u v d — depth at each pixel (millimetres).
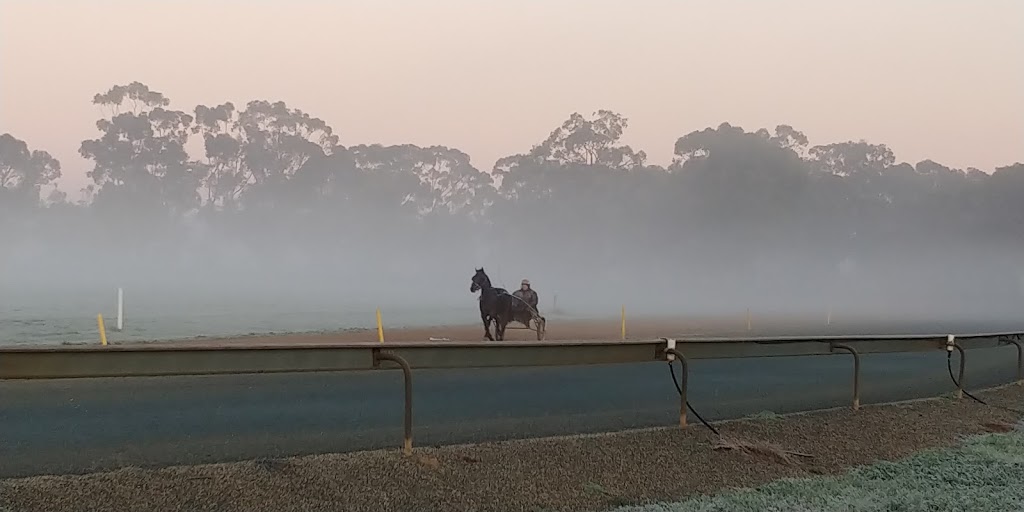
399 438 8805
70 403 10633
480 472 6922
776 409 11703
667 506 6398
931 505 6707
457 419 10273
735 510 6375
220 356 6816
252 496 5980
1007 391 14297
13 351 6176
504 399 12203
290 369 7031
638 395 13062
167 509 5637
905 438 9609
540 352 8250
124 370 6520
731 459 8016
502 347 7961
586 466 7344
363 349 7320
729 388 14195
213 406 10773
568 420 10422
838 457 8461
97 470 6957
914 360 20281
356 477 6531
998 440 9727
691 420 10453
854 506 6582
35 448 7980
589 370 16141
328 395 11992
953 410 11812
